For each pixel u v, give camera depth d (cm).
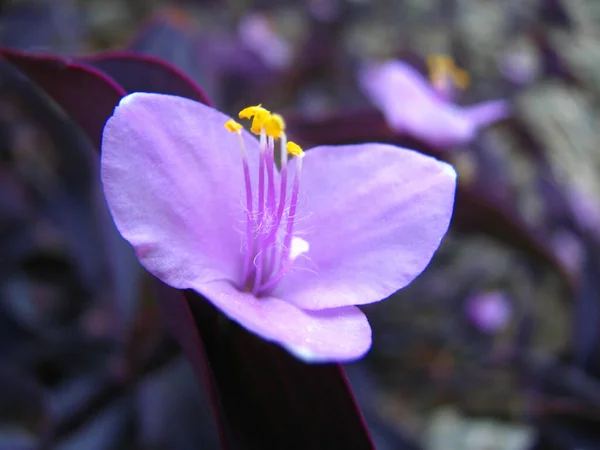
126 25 15
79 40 12
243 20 13
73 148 9
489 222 8
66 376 9
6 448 7
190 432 8
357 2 13
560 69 13
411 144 8
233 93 11
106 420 8
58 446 7
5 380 7
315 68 13
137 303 6
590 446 7
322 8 13
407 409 10
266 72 11
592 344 8
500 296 11
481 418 10
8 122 11
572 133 15
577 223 11
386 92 8
